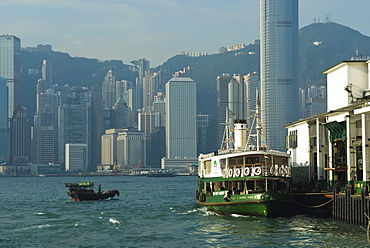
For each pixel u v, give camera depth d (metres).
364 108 71.12
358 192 72.88
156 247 64.50
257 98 86.31
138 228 79.19
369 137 72.06
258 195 77.75
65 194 195.25
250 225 76.12
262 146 85.19
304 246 61.91
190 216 91.44
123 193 196.62
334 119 84.31
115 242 68.12
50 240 70.31
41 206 128.25
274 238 66.75
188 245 65.19
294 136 103.44
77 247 65.44
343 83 87.94
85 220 89.50
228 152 90.19
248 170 80.81
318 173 89.25
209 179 89.69
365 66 86.25
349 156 76.69
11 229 80.44
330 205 81.62
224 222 80.25
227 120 98.62
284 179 80.75
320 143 89.31
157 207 116.50
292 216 80.56
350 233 67.50
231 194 83.00
